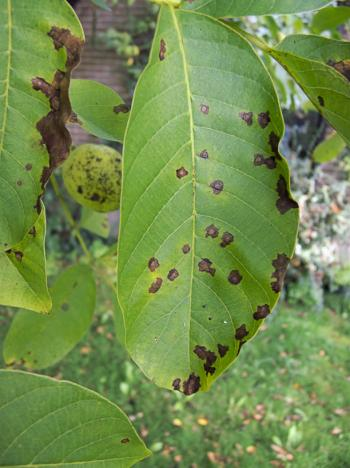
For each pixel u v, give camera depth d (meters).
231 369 1.25
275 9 0.19
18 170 0.18
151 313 0.19
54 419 0.19
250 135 0.19
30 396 0.19
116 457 0.19
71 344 0.34
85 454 0.19
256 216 0.19
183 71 0.18
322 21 0.39
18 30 0.18
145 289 0.19
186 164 0.18
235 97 0.18
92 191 0.34
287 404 1.17
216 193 0.19
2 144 0.18
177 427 1.09
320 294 1.58
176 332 0.20
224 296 0.20
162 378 0.20
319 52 0.20
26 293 0.21
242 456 1.04
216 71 0.18
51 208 1.70
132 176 0.18
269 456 1.04
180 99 0.18
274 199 0.19
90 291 0.35
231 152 0.19
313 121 1.48
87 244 1.73
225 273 0.19
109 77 1.72
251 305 0.20
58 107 0.18
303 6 0.19
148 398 1.15
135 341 0.19
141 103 0.18
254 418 1.13
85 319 0.34
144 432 1.08
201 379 0.20
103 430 0.19
